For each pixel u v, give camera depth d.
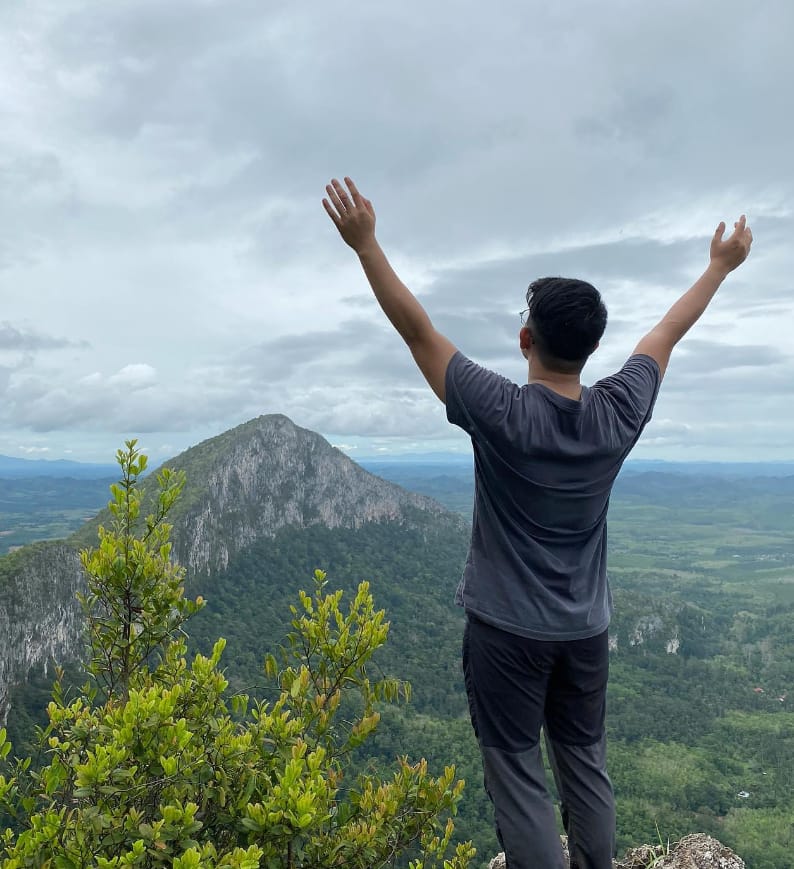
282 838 2.51
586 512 2.28
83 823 2.34
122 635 3.36
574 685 2.37
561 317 2.24
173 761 2.52
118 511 3.52
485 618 2.30
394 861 2.92
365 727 3.18
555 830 2.31
